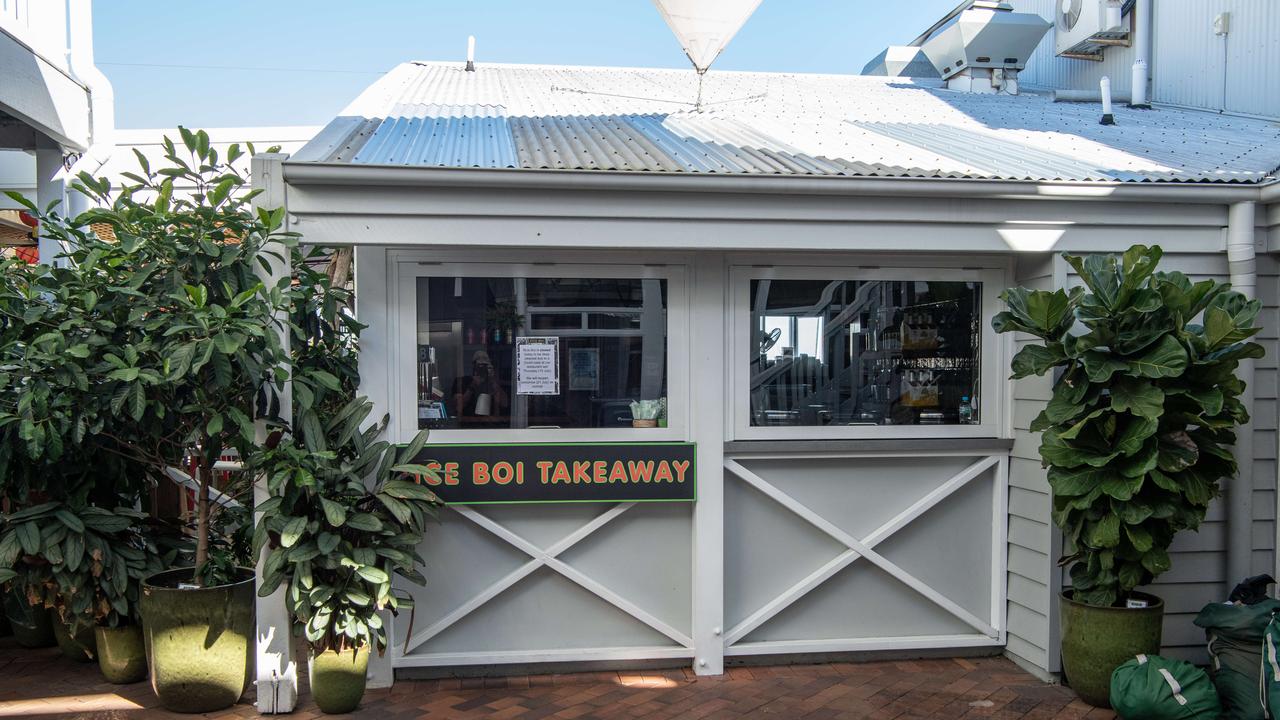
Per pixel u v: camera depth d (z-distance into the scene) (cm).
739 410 536
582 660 524
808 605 548
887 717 469
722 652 526
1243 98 757
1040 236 516
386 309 507
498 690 502
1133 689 444
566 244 477
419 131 573
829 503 547
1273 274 538
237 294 452
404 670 516
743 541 542
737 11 661
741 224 490
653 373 529
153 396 453
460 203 470
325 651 457
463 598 520
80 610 478
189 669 459
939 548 557
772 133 621
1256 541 533
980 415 557
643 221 483
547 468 509
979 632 561
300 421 481
